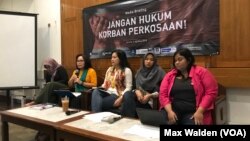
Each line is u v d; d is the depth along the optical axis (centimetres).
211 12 310
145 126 187
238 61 294
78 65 405
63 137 194
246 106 298
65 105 250
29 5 605
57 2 534
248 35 286
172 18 346
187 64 250
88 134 173
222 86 307
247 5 286
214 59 313
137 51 387
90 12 449
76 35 479
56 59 543
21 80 519
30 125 225
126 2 397
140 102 298
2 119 252
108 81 350
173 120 229
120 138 163
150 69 318
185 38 334
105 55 431
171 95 253
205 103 233
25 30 523
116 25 412
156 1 362
